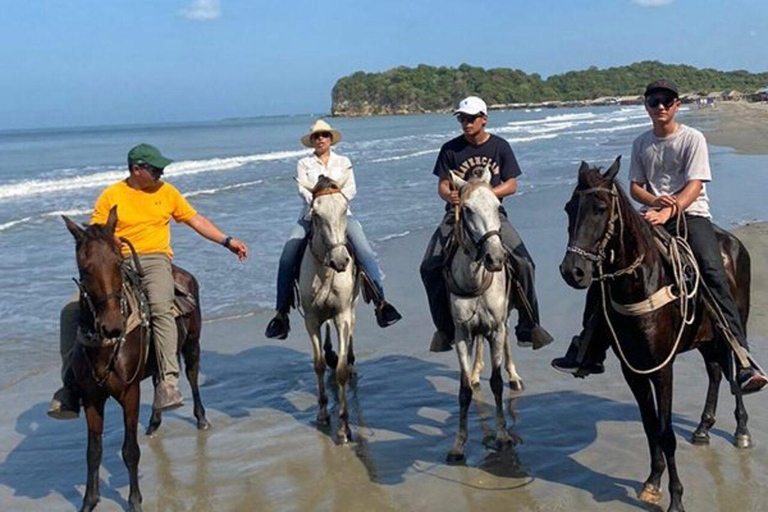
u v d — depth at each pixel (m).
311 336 7.43
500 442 6.61
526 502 5.68
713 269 5.71
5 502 6.02
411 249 14.51
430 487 6.01
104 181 28.94
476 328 6.48
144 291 6.00
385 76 191.62
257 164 36.09
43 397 8.20
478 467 6.31
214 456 6.76
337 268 6.65
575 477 6.03
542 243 14.27
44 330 10.33
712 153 30.23
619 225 4.99
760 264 11.49
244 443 7.02
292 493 6.02
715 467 6.00
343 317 7.25
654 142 5.99
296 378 8.75
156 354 6.04
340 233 6.71
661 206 5.75
